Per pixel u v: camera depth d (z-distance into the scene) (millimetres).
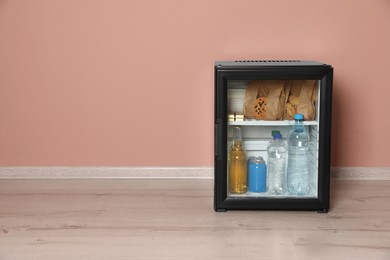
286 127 2738
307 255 2252
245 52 2936
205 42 2934
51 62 2955
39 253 2264
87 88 2971
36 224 2488
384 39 2920
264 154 2758
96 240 2357
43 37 2939
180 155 3002
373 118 2969
